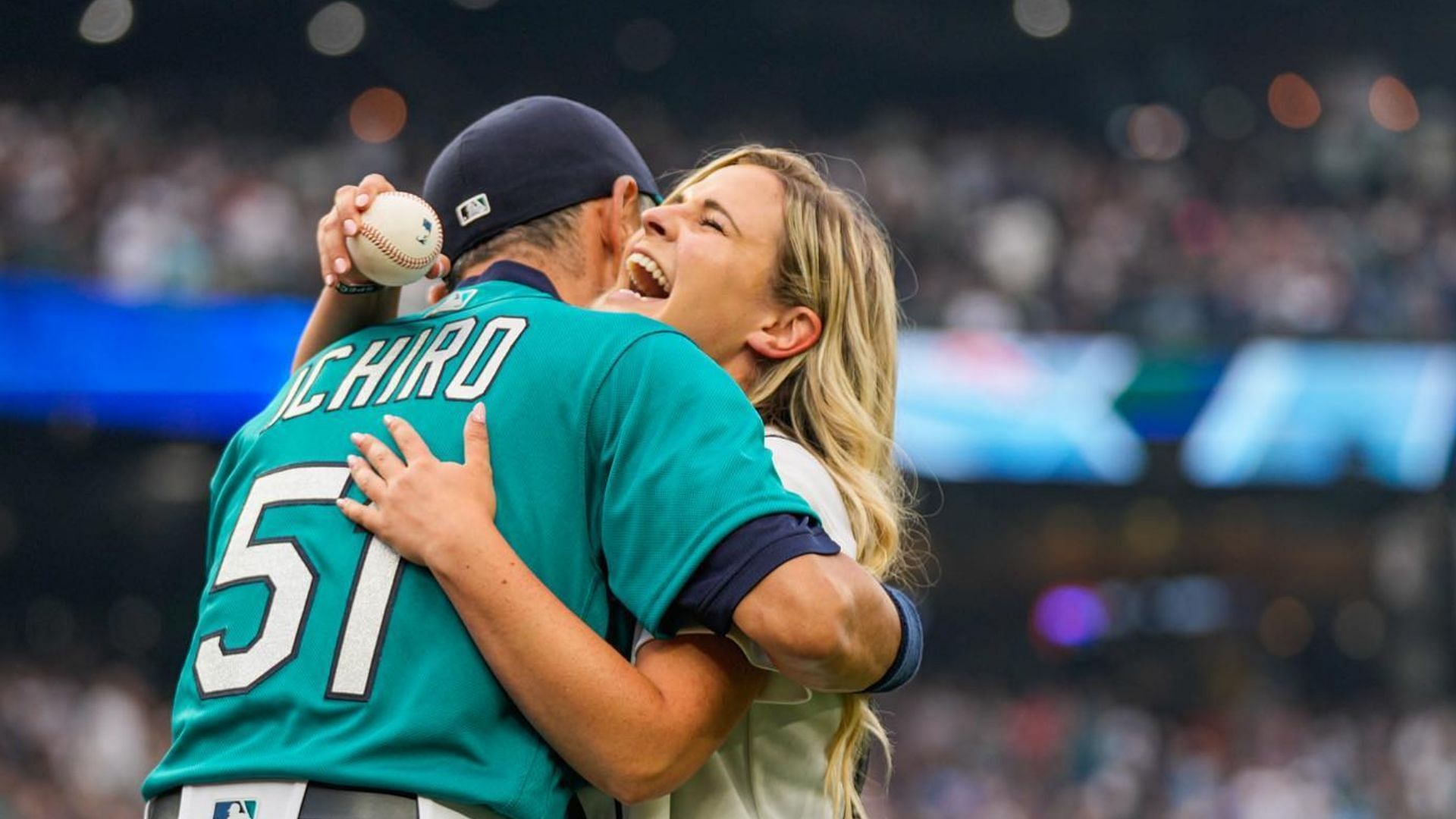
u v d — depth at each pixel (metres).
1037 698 28.06
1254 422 24.34
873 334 3.80
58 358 19.92
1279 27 34.88
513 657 2.85
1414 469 24.58
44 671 21.86
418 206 3.31
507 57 34.78
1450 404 24.66
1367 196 30.83
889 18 34.41
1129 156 32.62
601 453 3.06
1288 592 30.66
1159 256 27.52
